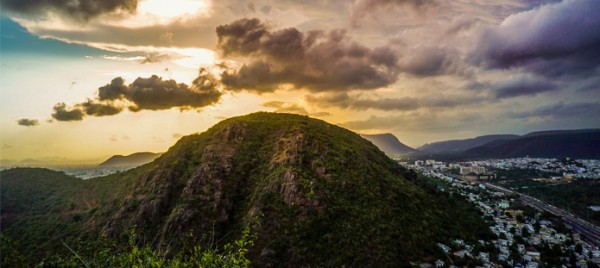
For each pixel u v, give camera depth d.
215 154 85.00
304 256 58.69
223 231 64.62
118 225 66.75
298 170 75.19
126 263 16.59
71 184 109.62
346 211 68.25
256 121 109.62
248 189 76.62
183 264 16.47
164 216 67.75
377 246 61.69
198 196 69.56
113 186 96.75
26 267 16.81
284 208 67.50
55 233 74.44
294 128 98.25
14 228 79.56
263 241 61.62
